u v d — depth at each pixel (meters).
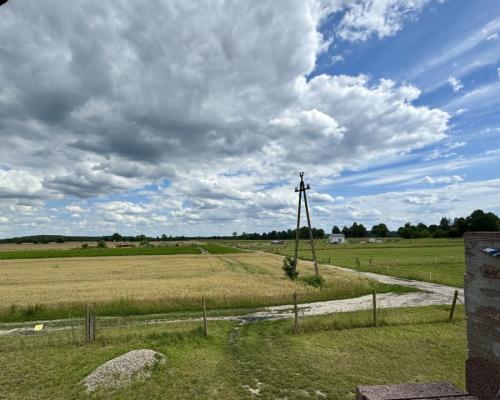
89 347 15.28
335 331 17.22
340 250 99.88
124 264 69.38
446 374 11.70
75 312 24.19
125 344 15.30
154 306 25.00
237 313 23.81
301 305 26.08
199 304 25.72
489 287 7.23
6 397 10.66
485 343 7.32
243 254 102.25
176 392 10.66
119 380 11.32
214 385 11.13
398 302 26.12
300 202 39.53
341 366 12.50
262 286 32.91
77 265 68.31
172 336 16.28
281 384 11.12
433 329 17.20
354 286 31.06
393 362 12.81
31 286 37.06
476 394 7.54
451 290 31.22
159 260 80.25
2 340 17.22
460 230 153.25
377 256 72.56
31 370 12.73
